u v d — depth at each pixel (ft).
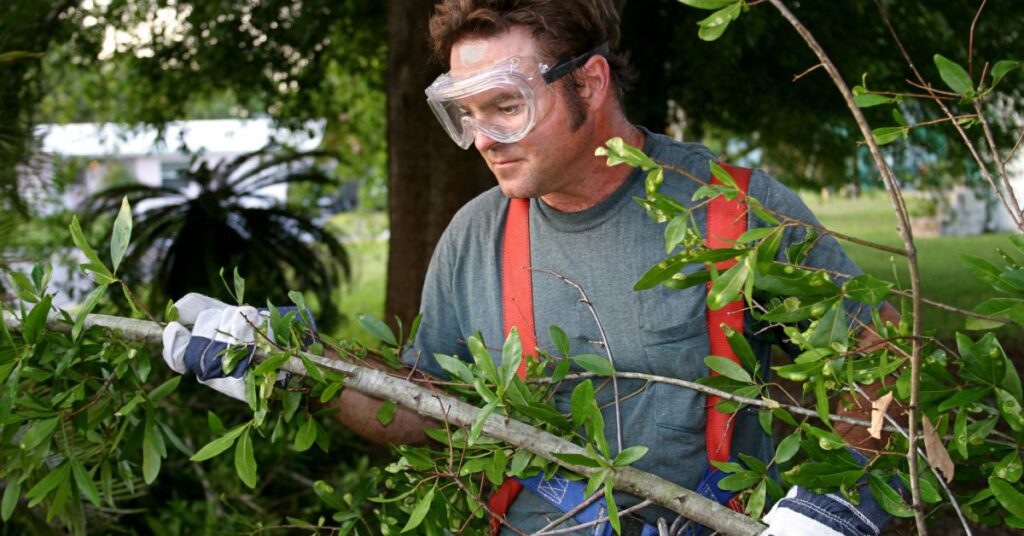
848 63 20.13
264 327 4.84
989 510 4.58
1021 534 9.14
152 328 5.06
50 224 18.75
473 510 5.05
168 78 21.99
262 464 11.39
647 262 4.94
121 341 5.10
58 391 5.51
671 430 4.95
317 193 19.17
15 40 12.66
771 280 3.61
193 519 9.09
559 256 5.17
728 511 4.42
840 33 20.02
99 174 39.06
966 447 4.12
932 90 4.19
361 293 36.09
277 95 23.43
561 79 4.64
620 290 5.00
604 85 4.85
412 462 4.90
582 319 5.12
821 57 3.18
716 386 4.64
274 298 15.75
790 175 30.25
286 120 24.50
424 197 15.29
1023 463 4.10
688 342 4.91
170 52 21.15
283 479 11.60
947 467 3.71
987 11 20.20
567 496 5.04
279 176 17.08
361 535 6.26
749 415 5.16
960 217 44.19
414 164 15.26
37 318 4.76
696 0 3.50
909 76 20.29
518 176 4.85
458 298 5.66
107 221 18.52
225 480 10.37
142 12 20.47
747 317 4.98
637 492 4.55
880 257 34.55
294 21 21.56
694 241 3.75
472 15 4.58
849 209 61.36
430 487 5.05
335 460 12.80
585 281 5.09
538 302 5.25
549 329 4.91
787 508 4.21
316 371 4.66
